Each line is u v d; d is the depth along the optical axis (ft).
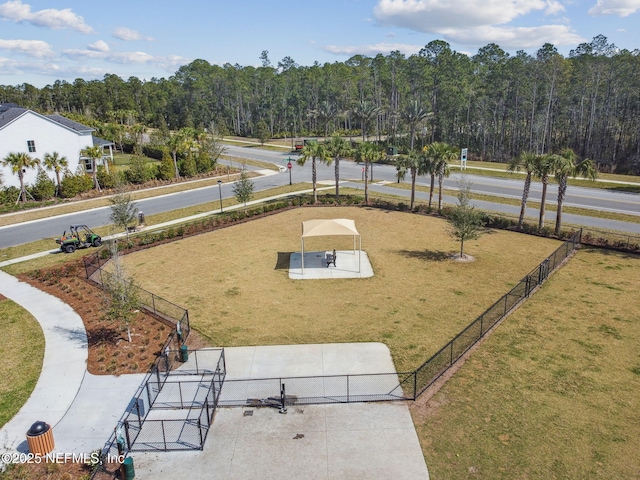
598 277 90.33
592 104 249.75
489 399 53.26
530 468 42.91
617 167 240.73
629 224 127.34
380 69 415.85
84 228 127.44
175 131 455.22
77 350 66.69
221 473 43.57
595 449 45.14
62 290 89.51
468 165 240.73
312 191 179.73
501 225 126.72
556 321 72.38
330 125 413.18
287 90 448.65
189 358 64.18
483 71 323.16
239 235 124.16
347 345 66.69
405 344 66.59
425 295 83.61
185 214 148.97
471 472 42.68
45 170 181.57
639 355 62.18
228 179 208.33
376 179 206.69
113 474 43.93
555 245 111.34
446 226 129.18
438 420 49.98
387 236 120.67
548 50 257.96
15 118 170.81
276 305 80.69
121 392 56.75
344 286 88.48
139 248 114.01
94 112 476.13
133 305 68.59
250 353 65.05
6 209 154.30
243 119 454.81
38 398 55.72
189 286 89.92
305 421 50.62
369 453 45.47
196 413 52.75
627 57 247.50
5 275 98.84
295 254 107.96
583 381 56.44
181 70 581.53
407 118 244.83
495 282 88.99
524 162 117.80
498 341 66.59
